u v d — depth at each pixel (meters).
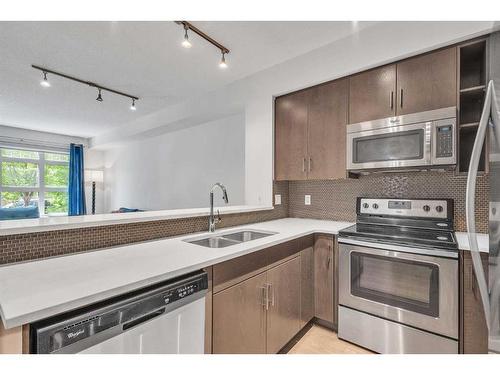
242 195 3.67
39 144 5.81
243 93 2.92
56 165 6.30
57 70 2.72
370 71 2.07
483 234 1.82
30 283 0.95
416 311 1.66
